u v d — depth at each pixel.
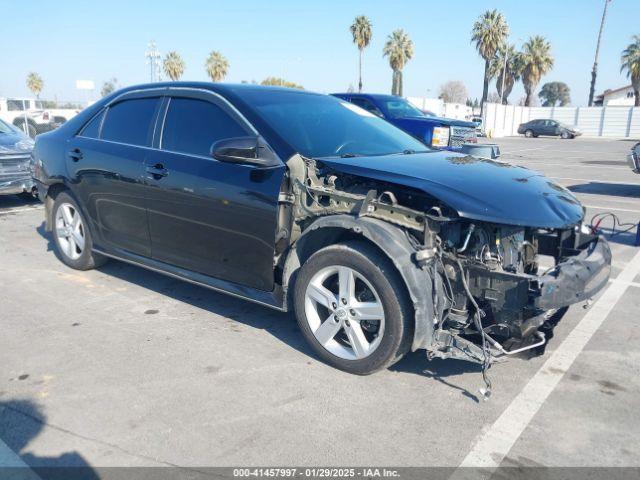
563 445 2.78
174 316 4.39
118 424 2.93
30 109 23.88
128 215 4.57
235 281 3.94
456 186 3.24
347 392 3.26
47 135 5.52
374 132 4.42
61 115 23.19
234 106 3.95
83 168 4.89
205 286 4.14
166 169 4.13
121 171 4.49
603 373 3.52
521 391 3.30
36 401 3.14
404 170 3.43
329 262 3.38
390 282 3.14
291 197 3.55
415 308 3.07
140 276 5.41
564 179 13.59
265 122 3.78
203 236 4.01
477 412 3.07
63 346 3.84
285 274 3.60
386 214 3.26
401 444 2.78
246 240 3.75
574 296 3.11
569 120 46.09
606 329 4.20
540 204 3.28
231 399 3.17
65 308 4.55
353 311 3.34
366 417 3.01
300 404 3.12
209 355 3.72
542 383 3.39
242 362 3.62
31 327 4.16
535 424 2.96
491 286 3.10
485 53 52.53
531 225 3.08
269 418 2.99
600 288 3.32
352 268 3.28
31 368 3.52
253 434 2.85
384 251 3.09
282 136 3.69
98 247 5.09
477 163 3.94
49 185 5.44
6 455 2.68
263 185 3.59
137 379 3.39
